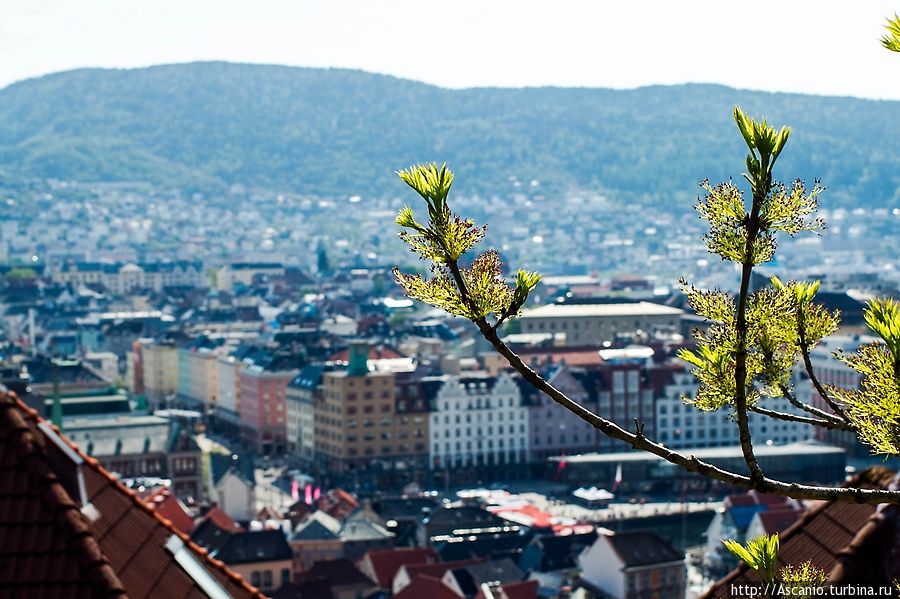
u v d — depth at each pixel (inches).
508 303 746.2
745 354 763.4
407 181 749.3
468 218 747.4
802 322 824.9
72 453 1113.4
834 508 1264.8
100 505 1183.6
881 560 1125.1
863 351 742.5
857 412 735.7
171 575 1173.7
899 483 1154.7
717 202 740.7
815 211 732.7
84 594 949.8
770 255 741.3
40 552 964.6
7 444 1007.6
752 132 732.7
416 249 750.5
